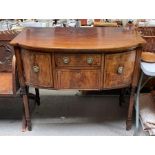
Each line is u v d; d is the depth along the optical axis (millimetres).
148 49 2395
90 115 2475
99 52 1826
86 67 1887
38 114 2490
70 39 1986
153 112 2289
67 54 1837
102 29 2307
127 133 2219
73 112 2520
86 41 1933
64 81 1938
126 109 2559
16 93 2066
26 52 1896
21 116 2459
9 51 2301
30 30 2258
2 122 2375
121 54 1866
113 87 1988
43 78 1942
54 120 2402
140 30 2398
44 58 1866
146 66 1985
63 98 2758
